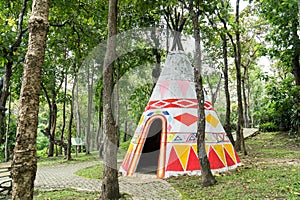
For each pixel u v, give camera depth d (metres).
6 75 10.89
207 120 9.35
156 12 8.78
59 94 19.95
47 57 16.98
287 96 17.59
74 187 7.97
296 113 17.33
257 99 34.53
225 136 9.67
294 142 15.89
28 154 2.90
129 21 8.51
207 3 8.54
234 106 34.28
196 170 8.30
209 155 8.62
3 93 10.79
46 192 7.35
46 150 28.19
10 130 21.94
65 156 19.11
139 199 6.10
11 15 11.44
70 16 9.64
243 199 5.32
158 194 6.51
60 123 29.47
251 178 7.12
